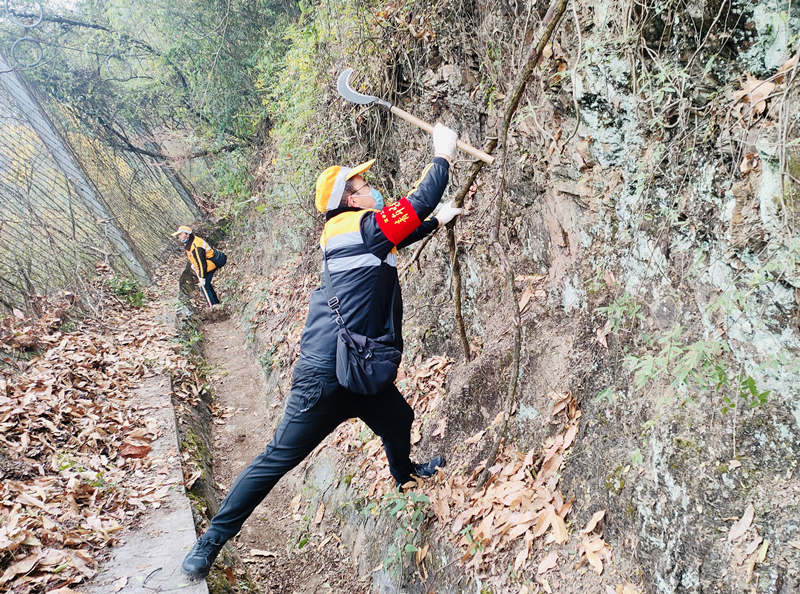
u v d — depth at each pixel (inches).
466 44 164.7
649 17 96.0
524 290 151.0
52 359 237.6
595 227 124.9
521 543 113.4
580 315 127.6
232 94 452.4
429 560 132.3
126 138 546.3
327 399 114.5
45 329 277.1
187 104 507.5
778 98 78.2
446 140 111.8
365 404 120.9
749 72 84.1
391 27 203.3
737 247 86.7
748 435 83.8
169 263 545.0
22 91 424.8
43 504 131.8
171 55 461.7
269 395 290.0
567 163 126.9
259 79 356.8
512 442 131.7
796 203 77.1
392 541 148.1
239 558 173.0
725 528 82.8
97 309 342.0
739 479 83.2
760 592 76.4
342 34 227.3
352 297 109.5
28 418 171.6
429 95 193.0
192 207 689.6
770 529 78.1
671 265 101.3
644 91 101.6
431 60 186.4
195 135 520.4
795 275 77.6
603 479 105.1
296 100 271.3
